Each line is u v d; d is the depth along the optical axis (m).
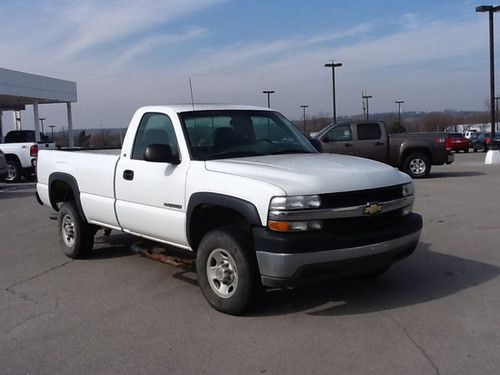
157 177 5.89
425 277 6.21
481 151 44.81
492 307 5.18
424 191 14.13
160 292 6.02
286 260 4.65
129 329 4.95
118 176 6.48
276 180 4.88
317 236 4.71
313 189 4.76
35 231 9.91
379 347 4.36
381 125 17.88
